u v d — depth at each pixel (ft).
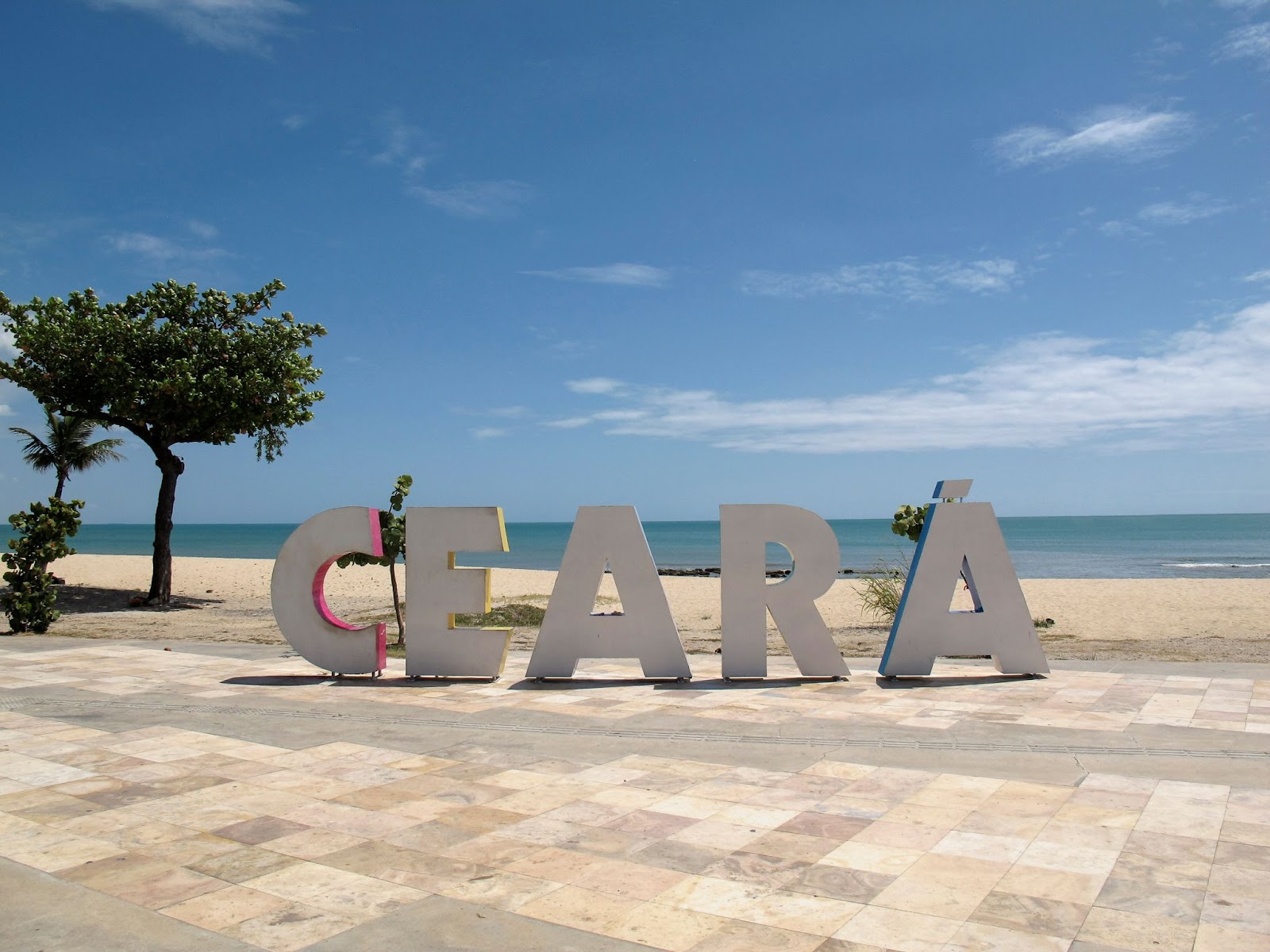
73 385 80.79
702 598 95.40
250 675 43.83
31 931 15.79
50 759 27.91
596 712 34.96
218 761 27.73
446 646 41.86
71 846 20.18
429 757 28.22
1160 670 43.65
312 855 19.57
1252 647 52.90
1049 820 21.63
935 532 41.32
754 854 19.57
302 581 42.14
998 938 15.44
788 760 27.58
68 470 106.11
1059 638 59.62
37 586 64.34
